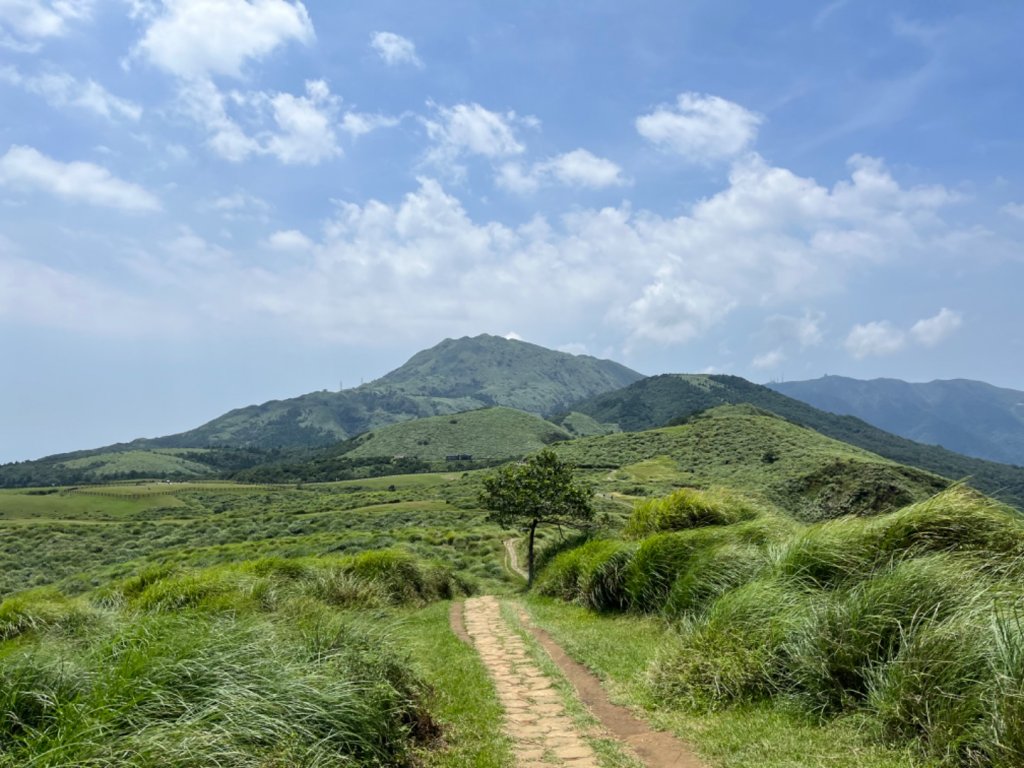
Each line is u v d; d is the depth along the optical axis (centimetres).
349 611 948
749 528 1054
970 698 431
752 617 676
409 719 561
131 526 6225
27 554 4950
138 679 417
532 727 581
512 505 2564
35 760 328
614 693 676
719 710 584
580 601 1320
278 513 6981
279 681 464
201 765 348
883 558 687
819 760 446
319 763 405
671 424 13288
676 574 1014
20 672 428
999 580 563
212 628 542
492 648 946
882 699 494
